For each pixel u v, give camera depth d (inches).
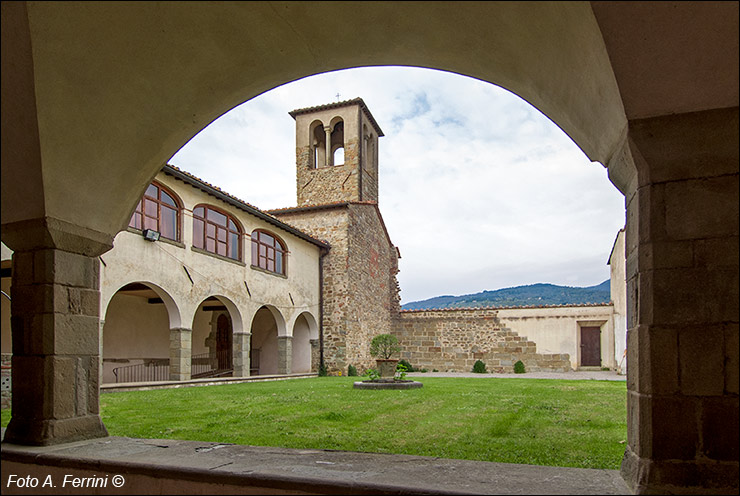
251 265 618.8
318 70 148.6
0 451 142.8
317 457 140.1
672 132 104.4
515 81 136.6
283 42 134.7
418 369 876.6
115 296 601.3
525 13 112.3
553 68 121.4
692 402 101.5
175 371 489.1
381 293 920.3
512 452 183.6
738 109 101.4
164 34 129.5
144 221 460.1
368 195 935.7
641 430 106.2
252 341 813.2
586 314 790.5
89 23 124.2
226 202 569.6
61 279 155.7
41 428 149.2
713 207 103.5
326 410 297.7
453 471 124.6
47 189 147.0
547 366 804.6
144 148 159.2
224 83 146.7
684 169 105.4
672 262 104.7
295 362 781.3
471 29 124.3
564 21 107.1
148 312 647.1
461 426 241.0
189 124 158.2
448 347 866.1
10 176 148.9
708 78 100.0
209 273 542.3
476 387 455.8
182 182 508.4
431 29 127.9
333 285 786.8
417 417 270.5
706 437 100.3
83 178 153.4
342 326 773.9
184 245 506.6
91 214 161.6
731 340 100.4
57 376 152.1
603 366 784.9
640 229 108.7
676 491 99.7
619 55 101.0
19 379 154.1
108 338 588.1
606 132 119.0
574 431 225.0
